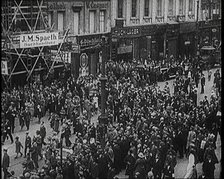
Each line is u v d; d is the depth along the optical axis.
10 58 33.28
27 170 19.34
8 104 29.41
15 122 30.86
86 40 43.53
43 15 39.00
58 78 39.38
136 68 42.53
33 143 22.75
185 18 59.91
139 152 20.61
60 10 41.28
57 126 27.50
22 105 31.20
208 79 44.75
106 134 24.64
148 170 20.25
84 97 33.12
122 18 49.03
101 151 20.75
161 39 54.19
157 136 22.14
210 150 21.25
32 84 35.56
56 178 18.55
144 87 37.50
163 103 30.47
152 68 42.31
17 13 36.44
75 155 20.64
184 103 30.02
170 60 48.50
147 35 51.56
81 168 19.70
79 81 36.25
